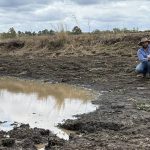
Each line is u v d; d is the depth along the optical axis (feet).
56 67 63.46
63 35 80.69
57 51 77.41
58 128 31.01
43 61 70.59
